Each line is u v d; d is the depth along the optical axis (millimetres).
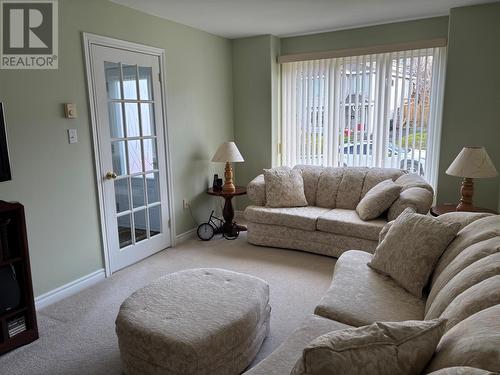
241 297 2000
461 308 1207
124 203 3379
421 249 1970
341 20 3824
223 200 4828
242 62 4668
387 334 1028
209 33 4297
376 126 4141
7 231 2172
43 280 2701
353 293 1922
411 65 3861
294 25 4008
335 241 3494
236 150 4195
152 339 1683
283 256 3627
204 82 4281
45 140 2643
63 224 2820
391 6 3381
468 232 1885
